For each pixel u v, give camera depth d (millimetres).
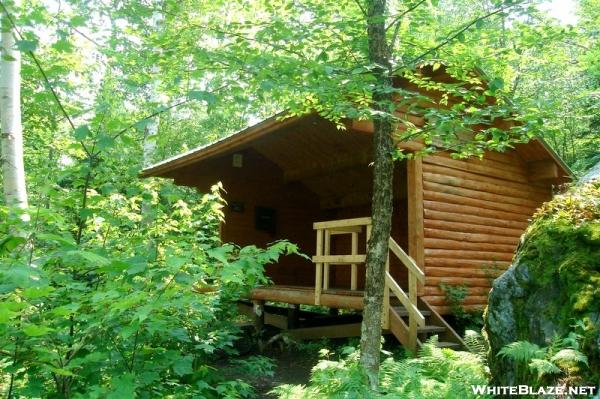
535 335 3990
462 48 5258
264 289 9469
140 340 3311
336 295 7648
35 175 3512
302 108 5820
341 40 5027
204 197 6133
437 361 5328
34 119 9555
